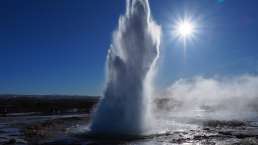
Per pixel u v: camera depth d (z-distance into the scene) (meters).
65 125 31.98
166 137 23.45
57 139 22.62
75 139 22.47
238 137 23.92
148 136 23.69
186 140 22.16
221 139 22.83
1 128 30.41
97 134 24.36
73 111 59.97
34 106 71.81
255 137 23.89
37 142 21.58
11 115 49.66
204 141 21.84
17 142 21.62
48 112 57.50
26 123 34.97
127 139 22.42
